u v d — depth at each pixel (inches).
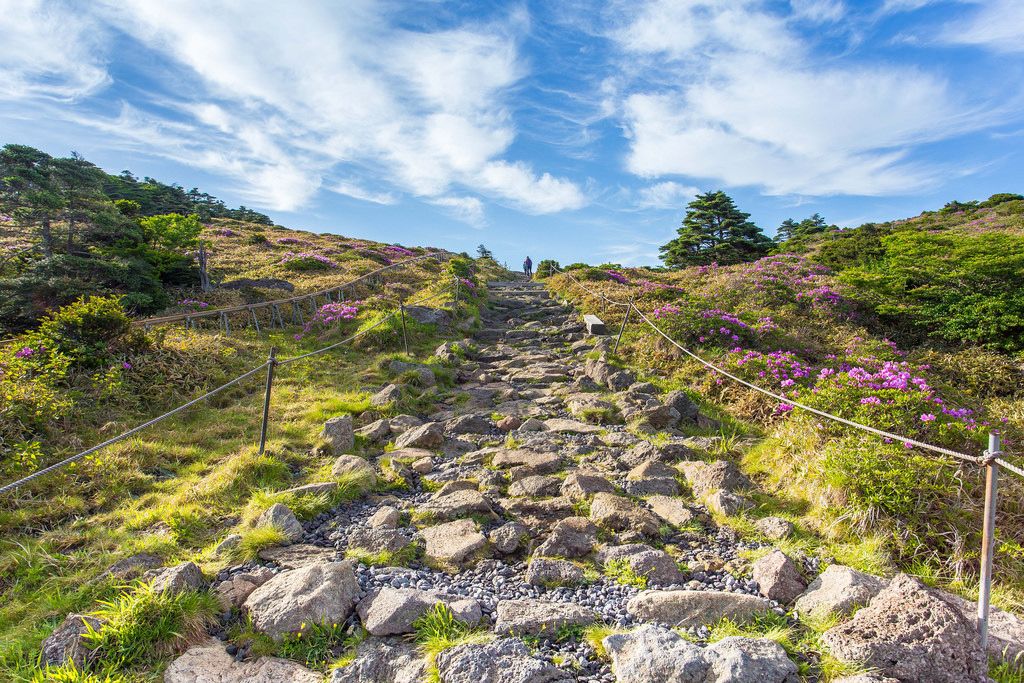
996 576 171.2
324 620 144.4
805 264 1005.8
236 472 244.8
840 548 183.8
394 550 186.7
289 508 209.2
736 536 198.1
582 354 491.5
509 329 627.2
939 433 231.5
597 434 311.7
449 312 614.2
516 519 213.2
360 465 251.1
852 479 202.2
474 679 121.4
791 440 260.2
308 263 1043.3
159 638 134.8
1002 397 431.2
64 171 717.9
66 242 762.2
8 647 134.3
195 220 879.7
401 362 427.2
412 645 137.8
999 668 128.0
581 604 158.9
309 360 463.2
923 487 195.3
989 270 617.0
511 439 300.0
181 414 335.3
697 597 152.6
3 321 581.3
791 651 133.4
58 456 262.5
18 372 310.2
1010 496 199.3
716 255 1606.8
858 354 473.4
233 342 492.1
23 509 219.0
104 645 130.3
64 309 373.1
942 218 1819.6
